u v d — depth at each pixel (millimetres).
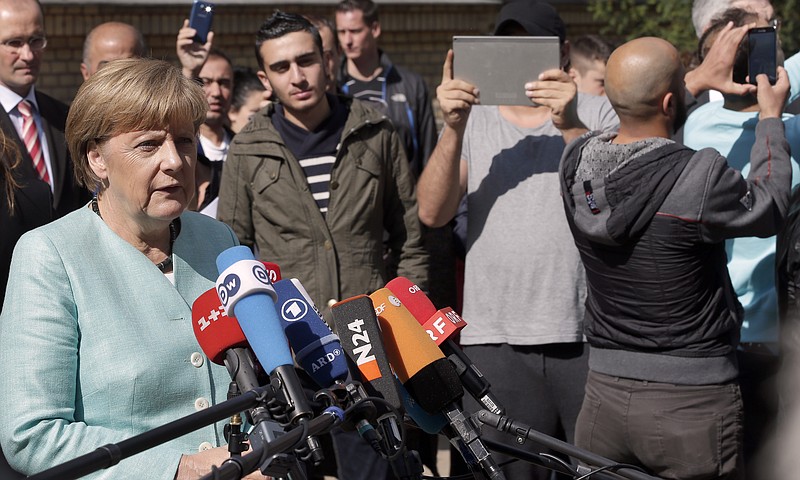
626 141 3787
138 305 2607
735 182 3543
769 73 4145
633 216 3570
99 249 2635
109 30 5582
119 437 2438
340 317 2420
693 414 3615
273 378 2107
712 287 3639
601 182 3652
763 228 3602
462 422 2426
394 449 2252
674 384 3625
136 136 2545
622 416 3707
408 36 9227
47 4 8453
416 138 6434
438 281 4992
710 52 4309
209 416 2012
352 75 6547
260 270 2207
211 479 1850
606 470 2463
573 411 4359
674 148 3602
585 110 4652
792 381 3824
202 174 5320
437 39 9266
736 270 4316
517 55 4395
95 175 2648
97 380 2506
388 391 2316
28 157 4840
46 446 2395
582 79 6113
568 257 4352
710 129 4398
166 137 2564
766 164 3725
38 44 4941
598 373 3803
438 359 2445
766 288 4289
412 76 6559
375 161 4570
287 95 4527
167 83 2557
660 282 3598
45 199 3803
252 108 6398
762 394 4309
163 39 8797
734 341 3699
